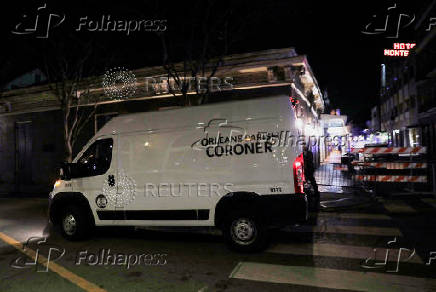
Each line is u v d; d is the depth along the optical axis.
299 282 4.41
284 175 5.45
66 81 14.07
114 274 4.96
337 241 6.18
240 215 5.65
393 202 9.40
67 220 7.05
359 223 7.40
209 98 12.45
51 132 17.05
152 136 6.45
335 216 8.12
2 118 18.77
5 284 4.70
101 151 6.98
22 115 18.06
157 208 6.30
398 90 39.81
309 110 16.64
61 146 16.70
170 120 6.36
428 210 8.34
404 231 6.68
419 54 28.89
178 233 7.39
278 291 4.17
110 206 6.70
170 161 6.23
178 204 6.13
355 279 4.46
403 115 37.19
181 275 4.81
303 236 6.55
